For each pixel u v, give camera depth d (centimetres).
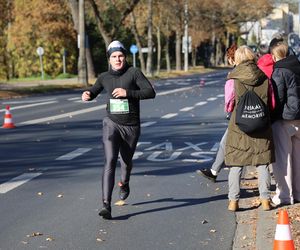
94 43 9331
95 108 3033
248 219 925
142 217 941
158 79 6812
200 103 3291
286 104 959
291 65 955
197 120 2391
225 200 1052
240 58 941
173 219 929
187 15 9281
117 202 1028
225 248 782
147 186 1169
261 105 912
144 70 7825
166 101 3447
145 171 1325
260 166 946
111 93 948
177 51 9975
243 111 914
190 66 12800
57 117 2567
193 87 4988
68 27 8012
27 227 882
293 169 990
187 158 1494
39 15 7731
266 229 830
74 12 5991
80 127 2177
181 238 828
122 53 948
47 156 1526
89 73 6412
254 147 933
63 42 8450
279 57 977
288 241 611
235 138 941
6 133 2014
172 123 2284
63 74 8044
